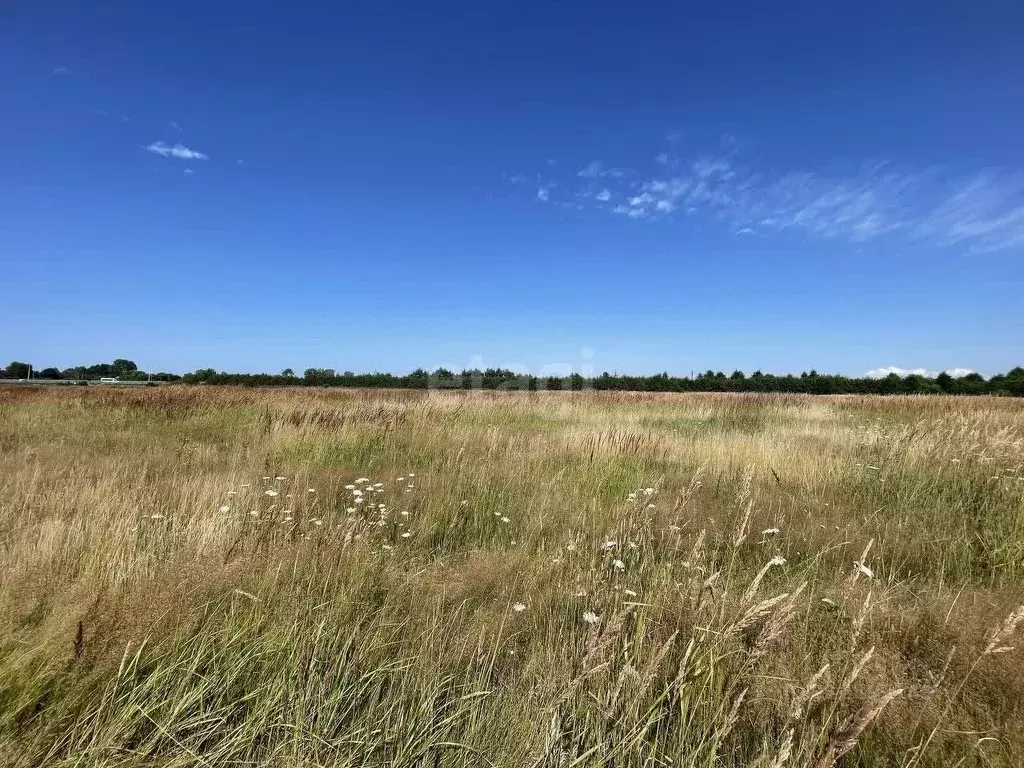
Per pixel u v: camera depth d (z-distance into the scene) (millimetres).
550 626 2672
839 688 1994
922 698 2145
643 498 5125
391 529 4508
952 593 3334
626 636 2430
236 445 8297
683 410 16906
